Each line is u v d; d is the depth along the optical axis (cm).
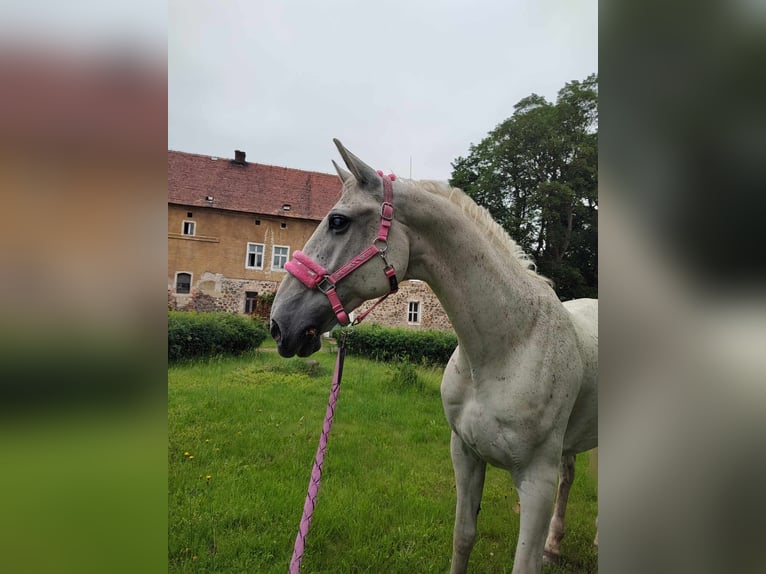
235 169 2300
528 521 151
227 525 250
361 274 149
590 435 189
